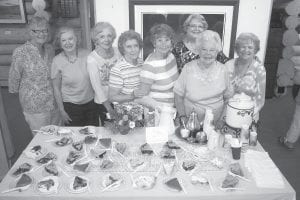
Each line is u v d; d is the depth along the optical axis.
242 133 1.93
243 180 1.61
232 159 1.79
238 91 2.38
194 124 1.99
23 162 1.79
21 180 1.58
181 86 2.22
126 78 2.30
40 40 2.35
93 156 1.81
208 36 2.00
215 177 1.63
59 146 1.94
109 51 2.49
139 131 2.11
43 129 2.15
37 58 2.39
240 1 2.79
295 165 3.09
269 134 3.78
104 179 1.60
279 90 4.99
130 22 2.80
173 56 2.35
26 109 2.54
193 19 2.48
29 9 4.81
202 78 2.12
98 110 2.65
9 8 4.76
